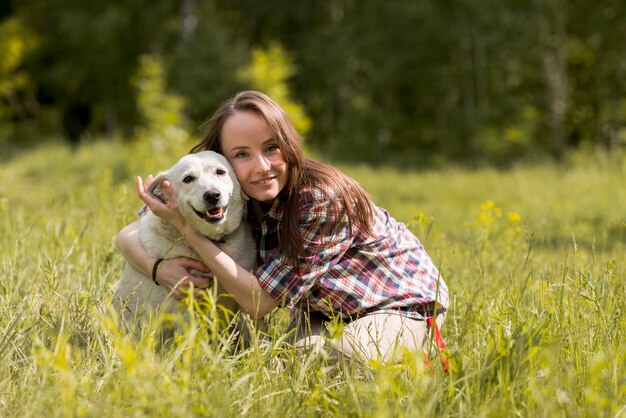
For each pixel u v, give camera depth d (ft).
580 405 8.43
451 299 12.99
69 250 14.17
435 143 72.64
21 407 8.25
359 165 61.52
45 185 36.94
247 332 11.80
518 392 8.32
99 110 88.69
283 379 8.99
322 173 11.20
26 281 13.08
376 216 11.78
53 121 86.79
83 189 25.67
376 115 70.64
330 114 78.13
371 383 8.57
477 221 16.55
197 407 7.71
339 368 9.68
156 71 52.19
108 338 9.40
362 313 11.27
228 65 65.72
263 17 81.30
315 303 11.31
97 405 7.82
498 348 8.57
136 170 40.45
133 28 77.15
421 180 44.37
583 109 74.59
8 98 88.22
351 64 71.97
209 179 10.92
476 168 59.57
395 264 11.47
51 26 84.69
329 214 10.85
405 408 8.16
